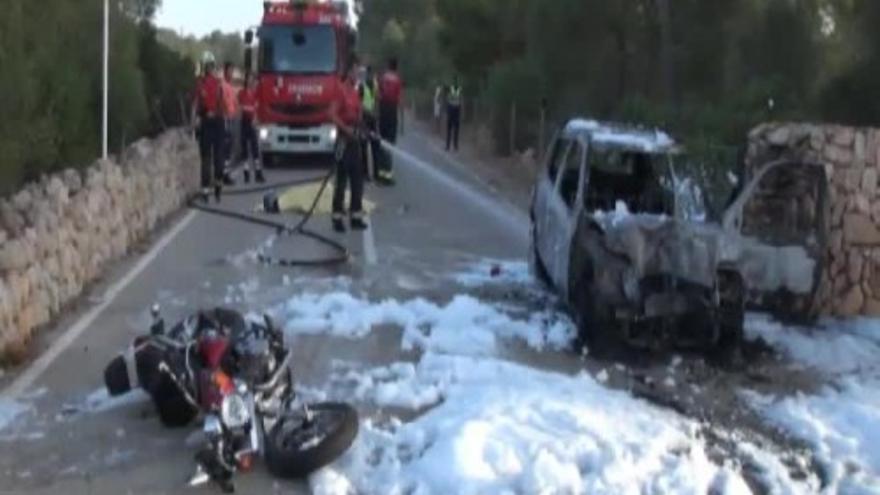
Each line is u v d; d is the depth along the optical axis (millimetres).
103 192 14641
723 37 24719
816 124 13922
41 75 16641
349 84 24312
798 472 8391
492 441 8164
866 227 13016
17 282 10570
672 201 12461
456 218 20250
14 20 14828
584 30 27891
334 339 11375
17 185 14281
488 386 9547
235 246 16703
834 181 12938
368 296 13430
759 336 12023
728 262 11570
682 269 11273
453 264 15680
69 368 10242
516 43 40000
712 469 8070
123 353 9594
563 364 10820
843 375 10859
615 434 8500
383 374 10109
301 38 28234
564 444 8172
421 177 27453
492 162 32188
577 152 13156
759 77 21328
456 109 36781
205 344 8164
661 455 8273
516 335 11719
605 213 11852
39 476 7805
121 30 20859
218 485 7648
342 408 8125
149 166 18000
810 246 12625
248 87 25078
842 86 18062
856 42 18047
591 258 11453
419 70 67250
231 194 22453
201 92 21500
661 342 11242
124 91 20547
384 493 7602
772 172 12844
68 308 12430
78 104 17500
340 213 18312
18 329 10539
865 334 12469
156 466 8000
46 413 9062
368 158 24688
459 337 11352
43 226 11719
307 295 13195
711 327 11250
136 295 13234
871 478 8320
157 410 8922
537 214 14305
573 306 11938
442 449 8055
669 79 24781
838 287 13047
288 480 7793
